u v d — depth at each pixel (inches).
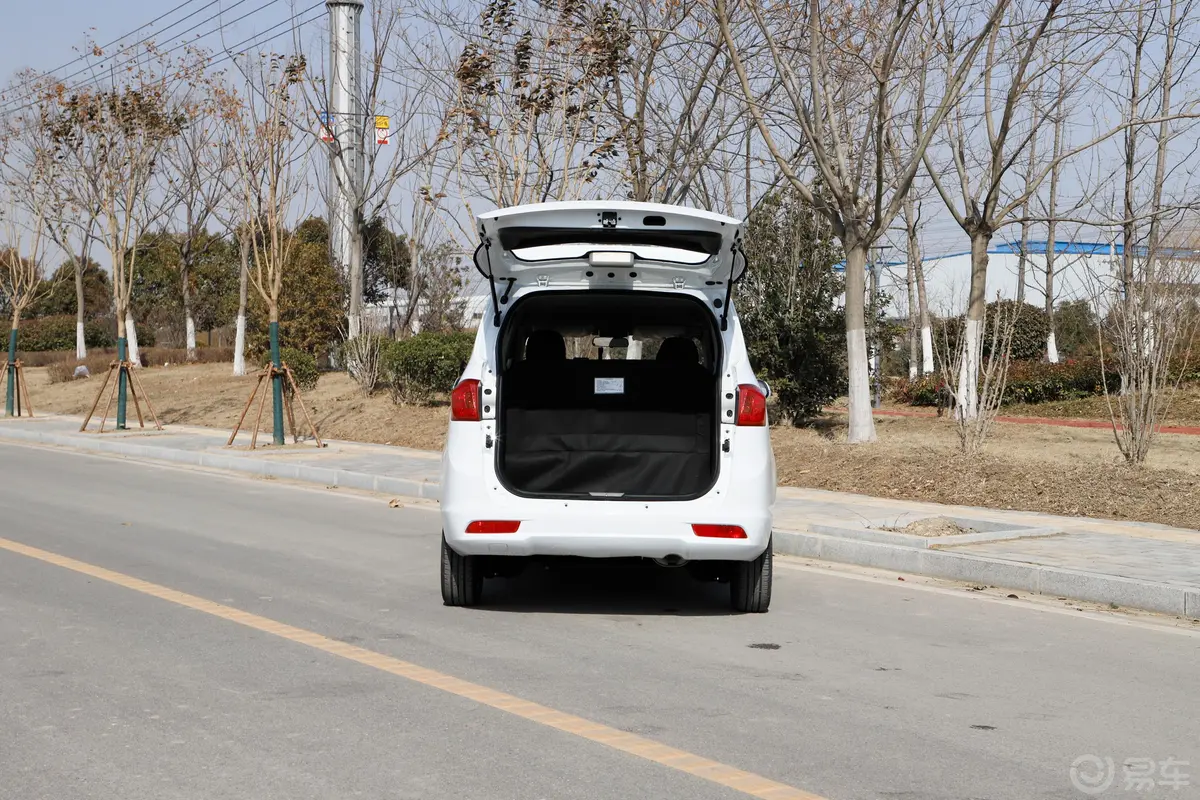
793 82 657.6
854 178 674.8
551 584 356.8
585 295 301.9
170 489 591.2
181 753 194.1
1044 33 639.8
